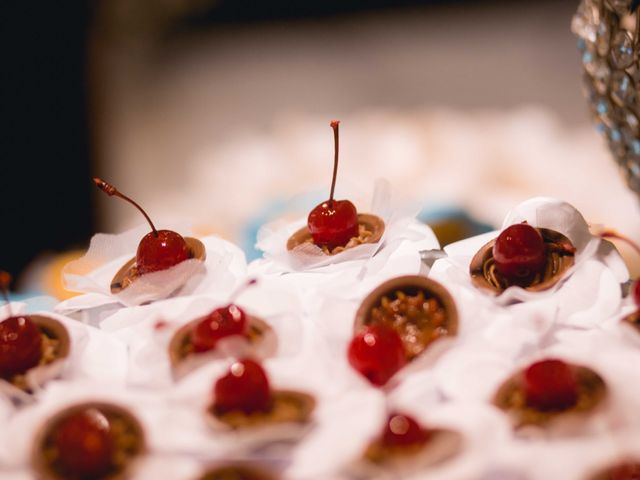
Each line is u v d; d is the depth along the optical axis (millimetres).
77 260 596
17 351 527
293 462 479
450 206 988
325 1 1754
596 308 531
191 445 485
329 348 523
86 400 501
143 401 503
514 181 1091
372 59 1627
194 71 1661
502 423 479
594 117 608
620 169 610
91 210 1479
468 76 1512
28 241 1468
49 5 1432
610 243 558
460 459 469
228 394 490
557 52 1510
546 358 489
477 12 1694
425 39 1651
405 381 507
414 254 569
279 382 504
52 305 592
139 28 1617
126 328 553
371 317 533
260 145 1309
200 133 1510
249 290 558
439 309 533
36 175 1469
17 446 492
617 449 469
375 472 471
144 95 1604
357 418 482
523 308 533
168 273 568
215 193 1233
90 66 1507
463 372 505
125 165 1478
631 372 492
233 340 521
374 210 600
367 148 1192
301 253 577
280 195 1144
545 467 469
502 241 546
